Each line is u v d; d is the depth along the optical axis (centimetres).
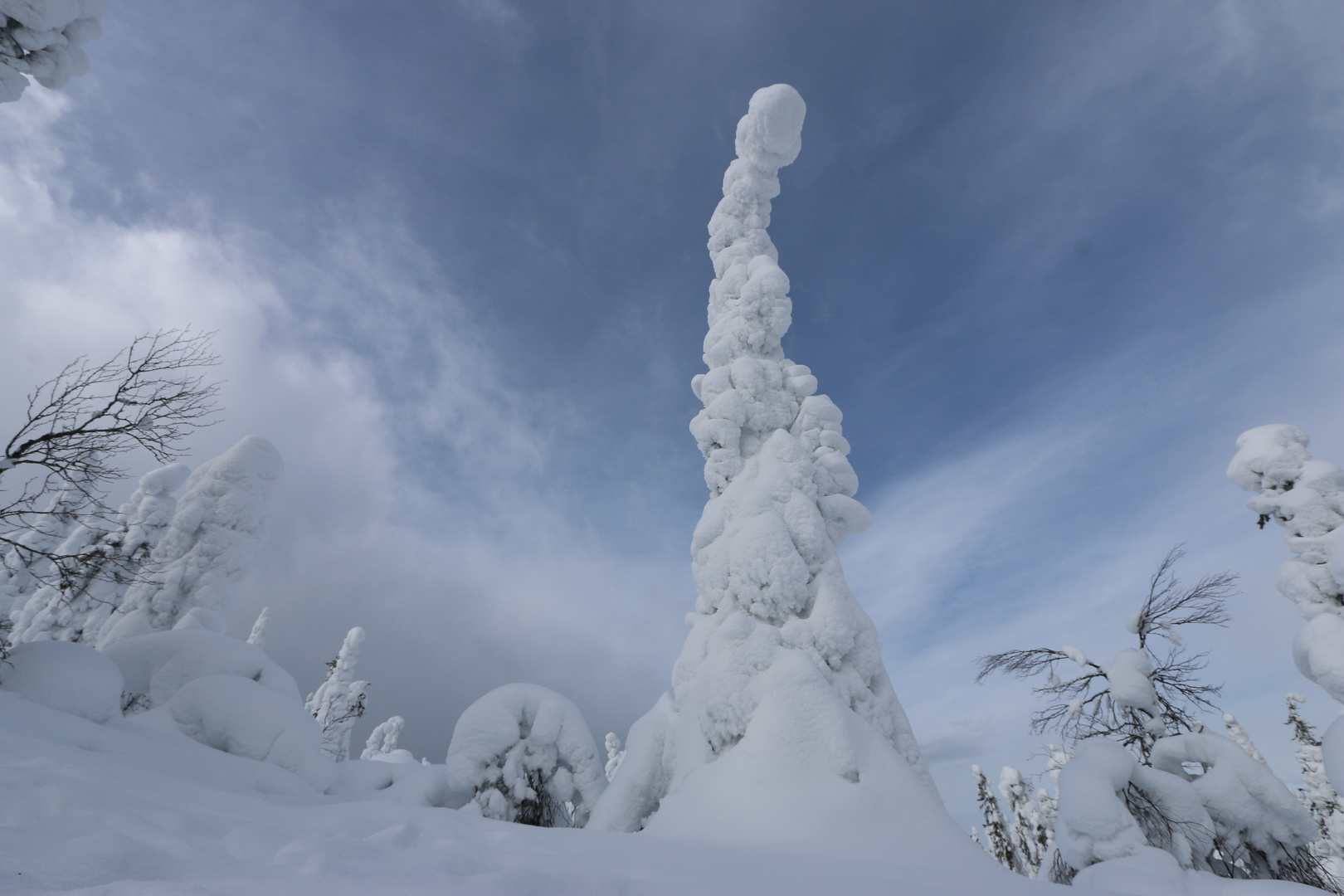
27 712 762
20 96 945
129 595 1972
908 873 606
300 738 1157
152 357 937
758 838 921
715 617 1379
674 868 506
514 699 1453
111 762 642
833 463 1596
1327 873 937
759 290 1766
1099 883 840
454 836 555
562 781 1366
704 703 1226
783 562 1345
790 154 1975
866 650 1311
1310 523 1366
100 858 305
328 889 301
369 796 1239
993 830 3650
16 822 355
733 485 1547
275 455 2297
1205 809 1031
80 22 961
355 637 3794
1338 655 1178
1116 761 1036
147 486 2312
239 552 2095
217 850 374
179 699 1145
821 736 1082
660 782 1304
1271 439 1499
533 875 342
